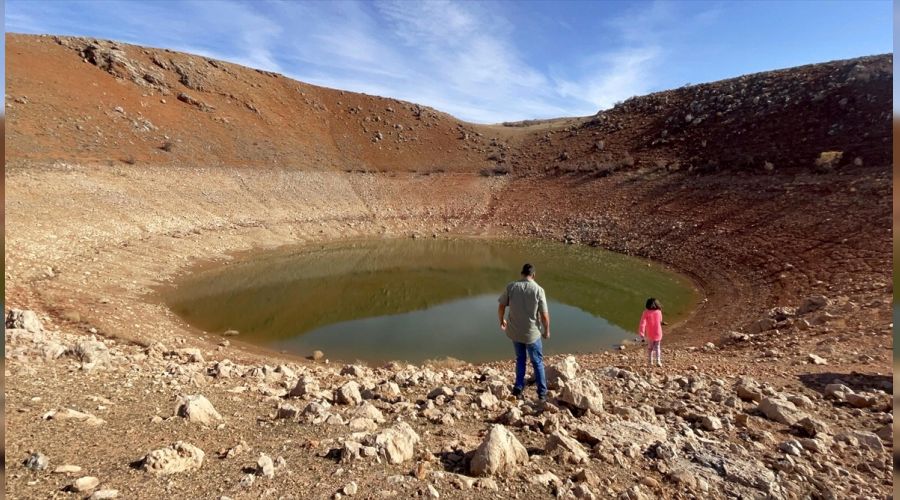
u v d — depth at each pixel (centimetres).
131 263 1944
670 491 354
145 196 2761
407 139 5884
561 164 4897
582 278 2262
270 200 3503
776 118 3872
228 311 1578
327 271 2361
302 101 6075
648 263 2542
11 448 343
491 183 4634
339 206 3822
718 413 532
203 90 5022
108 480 313
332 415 477
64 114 3366
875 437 453
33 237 1794
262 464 342
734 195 2942
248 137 4544
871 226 1873
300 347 1254
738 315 1443
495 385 603
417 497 321
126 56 4569
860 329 974
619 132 5316
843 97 3516
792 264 1820
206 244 2548
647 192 3556
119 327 1173
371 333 1396
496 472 361
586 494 338
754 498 349
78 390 506
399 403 561
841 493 357
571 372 661
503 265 2597
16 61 3656
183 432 422
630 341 1314
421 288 2038
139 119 3859
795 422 505
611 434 447
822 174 2712
